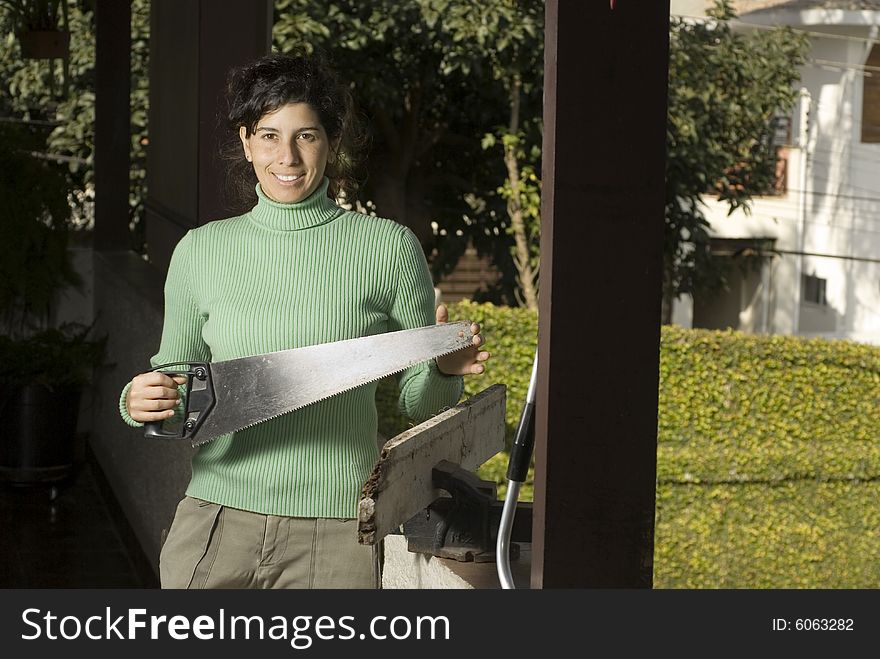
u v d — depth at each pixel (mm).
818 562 8289
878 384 8227
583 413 1800
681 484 8141
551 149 1771
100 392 6199
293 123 2020
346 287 2041
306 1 9875
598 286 1789
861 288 17547
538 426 1823
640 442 1815
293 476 2018
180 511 2090
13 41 10102
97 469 6207
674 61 11898
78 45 10180
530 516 2303
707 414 8172
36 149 6574
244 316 2037
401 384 2170
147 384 1994
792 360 8195
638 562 1833
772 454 8156
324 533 2029
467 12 10023
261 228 2072
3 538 5312
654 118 1780
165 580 2082
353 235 2068
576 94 1762
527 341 7586
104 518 5695
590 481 1811
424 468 2102
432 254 11836
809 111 17578
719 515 8172
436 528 2350
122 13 6633
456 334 1965
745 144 12789
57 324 6719
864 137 17469
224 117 3791
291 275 2043
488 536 2318
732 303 18047
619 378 1804
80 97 10172
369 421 2100
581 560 1819
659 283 1799
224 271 2072
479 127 11633
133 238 10789
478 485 2412
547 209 1792
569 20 1752
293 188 2045
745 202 13133
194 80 4672
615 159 1777
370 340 1975
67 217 6523
